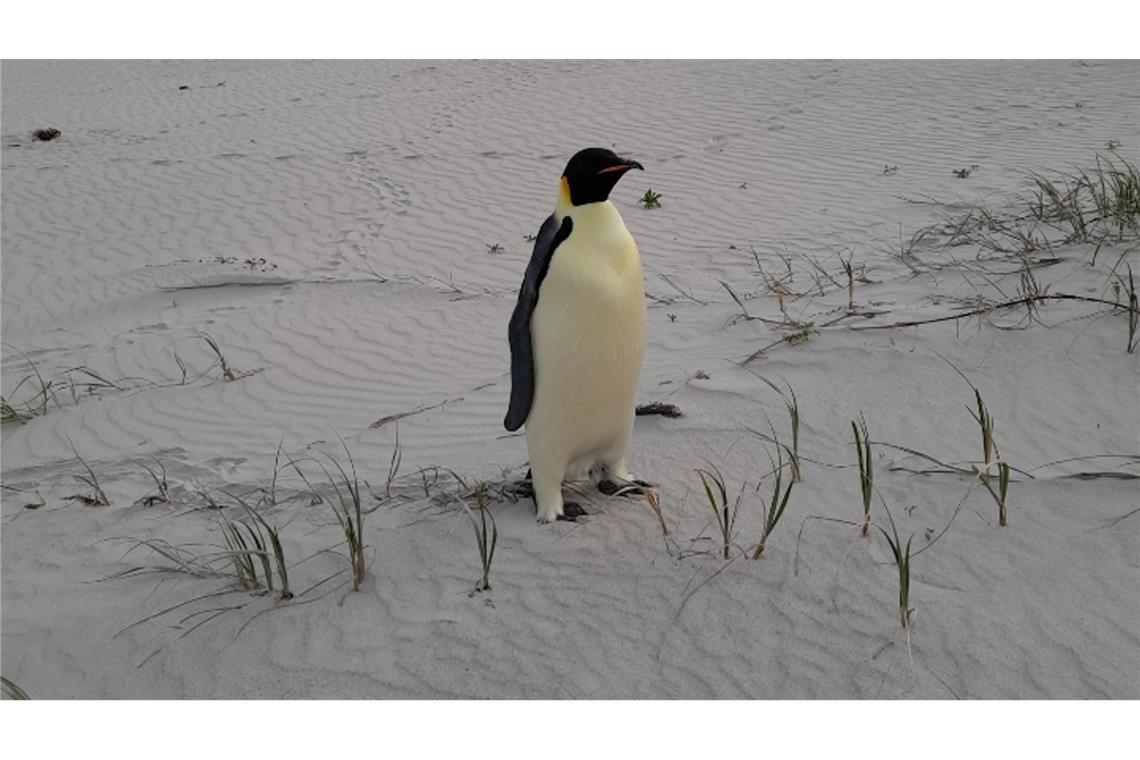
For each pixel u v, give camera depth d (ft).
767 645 11.76
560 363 12.75
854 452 14.26
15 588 14.03
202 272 25.31
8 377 20.57
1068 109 31.53
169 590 13.50
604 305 12.56
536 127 36.68
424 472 15.38
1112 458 13.57
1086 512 12.80
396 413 17.48
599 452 13.82
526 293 12.78
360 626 12.57
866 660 11.48
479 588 12.80
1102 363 15.11
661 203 27.58
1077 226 19.12
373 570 13.32
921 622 11.75
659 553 13.01
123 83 52.37
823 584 12.30
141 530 14.85
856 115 33.94
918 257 20.01
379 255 25.70
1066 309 16.24
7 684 12.08
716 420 15.28
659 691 11.44
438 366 19.15
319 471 15.90
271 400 18.52
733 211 26.30
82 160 38.11
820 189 27.12
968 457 13.89
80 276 26.48
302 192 31.94
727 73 41.45
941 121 32.09
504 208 28.73
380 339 20.45
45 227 30.89
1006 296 17.04
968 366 15.51
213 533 14.56
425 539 13.73
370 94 44.96
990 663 11.30
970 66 38.19
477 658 11.99
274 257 26.32
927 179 26.61
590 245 12.55
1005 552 12.44
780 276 20.95
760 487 13.88
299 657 12.27
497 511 14.11
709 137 33.35
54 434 18.07
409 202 29.94
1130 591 11.84
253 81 50.29
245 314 22.27
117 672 12.40
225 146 38.40
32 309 24.54
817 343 16.70
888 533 12.86
